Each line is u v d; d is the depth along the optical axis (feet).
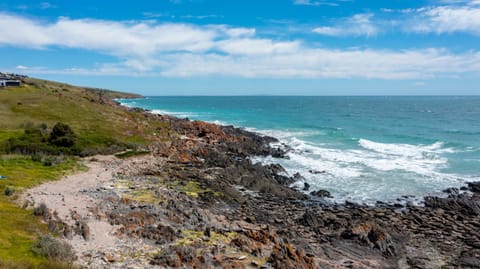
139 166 140.67
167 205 92.53
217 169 145.38
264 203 110.93
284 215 100.53
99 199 93.35
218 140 213.87
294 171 151.84
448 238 88.38
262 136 240.53
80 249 61.26
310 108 608.19
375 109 566.36
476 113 460.55
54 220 70.90
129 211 84.48
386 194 122.93
